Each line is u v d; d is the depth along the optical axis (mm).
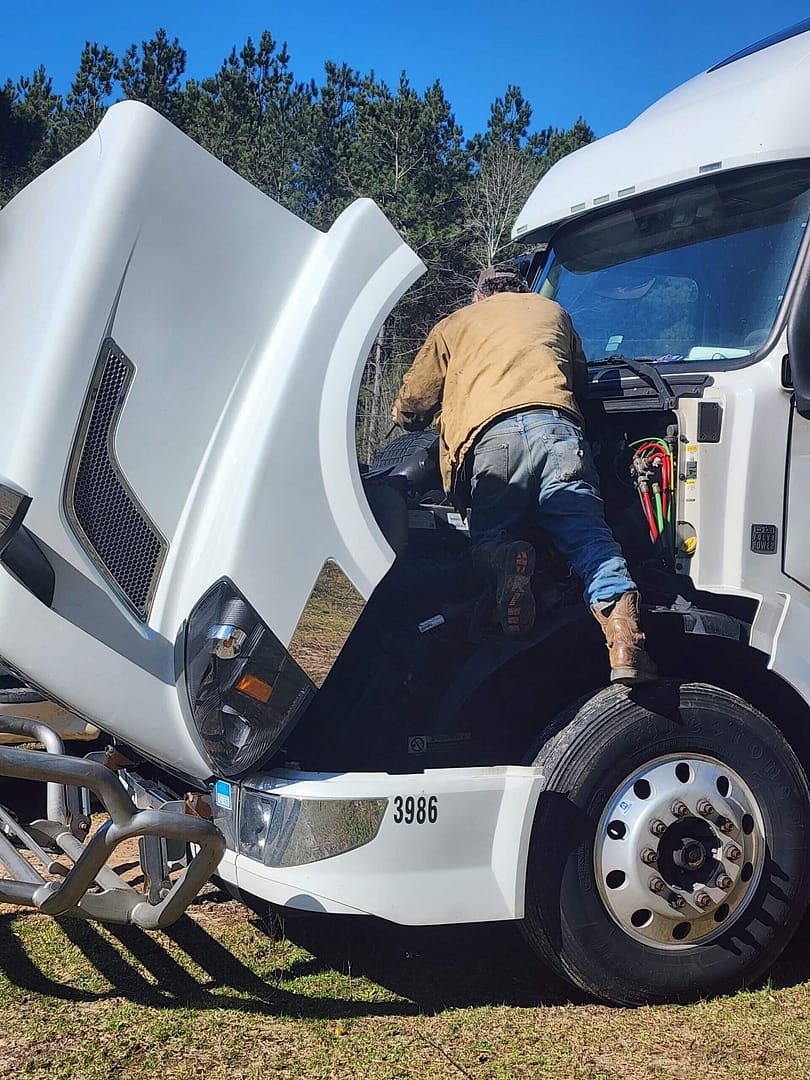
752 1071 3111
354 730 3523
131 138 3117
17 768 2789
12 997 3389
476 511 3678
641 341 4434
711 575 3713
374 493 3584
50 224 3359
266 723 3186
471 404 3705
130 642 3125
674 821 3449
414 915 3215
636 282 4566
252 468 3129
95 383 3068
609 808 3428
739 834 3518
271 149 33344
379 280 3338
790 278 3846
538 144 38281
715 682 3846
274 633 3143
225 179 3252
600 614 3344
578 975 3436
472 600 3727
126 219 3092
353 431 3256
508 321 3795
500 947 3980
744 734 3551
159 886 3213
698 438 3689
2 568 2957
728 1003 3551
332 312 3258
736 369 3824
